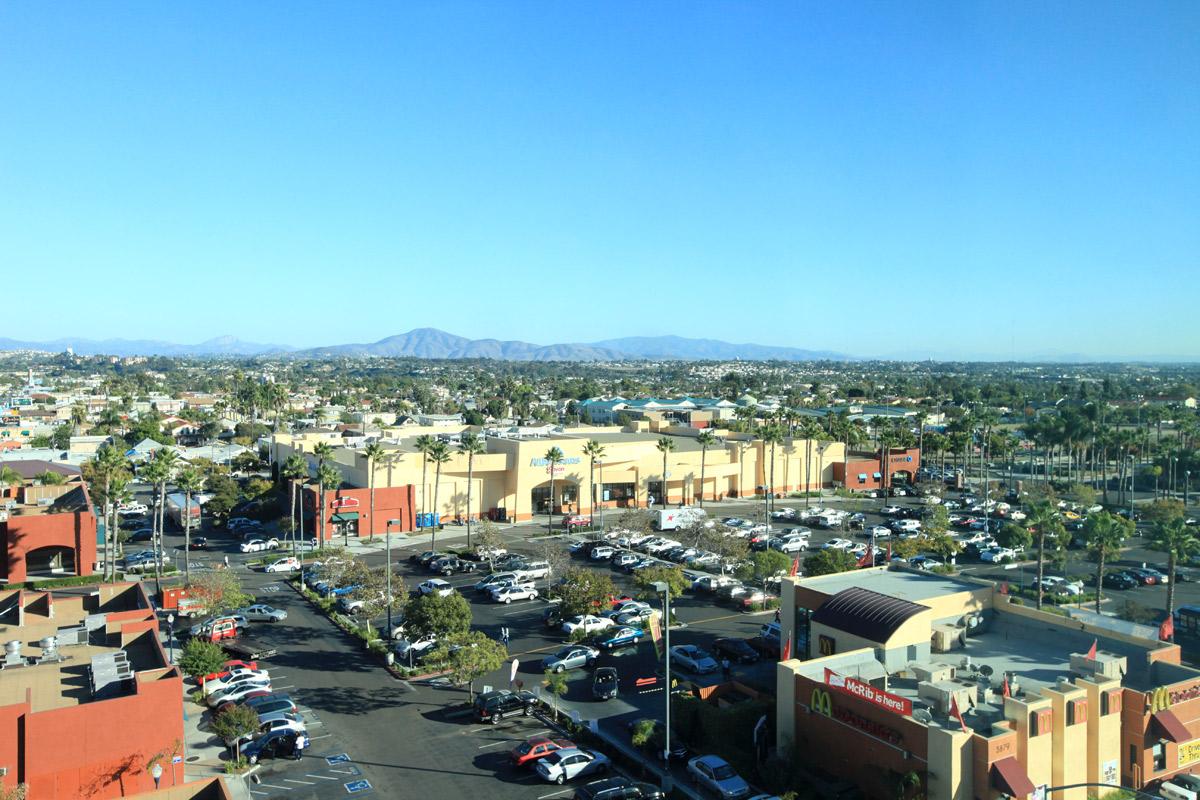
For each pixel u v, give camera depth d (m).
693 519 101.81
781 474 140.25
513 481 114.62
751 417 187.50
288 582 81.69
